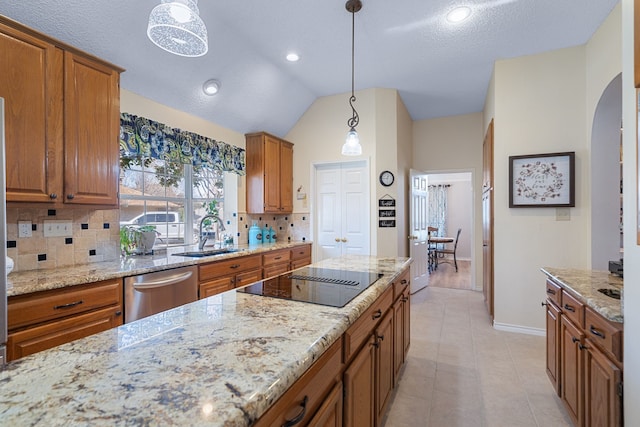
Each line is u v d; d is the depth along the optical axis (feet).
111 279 6.72
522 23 8.76
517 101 10.54
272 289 5.15
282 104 13.51
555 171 9.96
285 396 2.58
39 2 6.36
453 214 29.22
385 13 8.35
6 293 4.87
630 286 4.04
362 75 12.24
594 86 9.19
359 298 4.60
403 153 14.96
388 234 13.57
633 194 4.03
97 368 2.49
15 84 5.78
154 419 1.86
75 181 6.73
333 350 3.54
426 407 6.57
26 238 6.95
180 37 5.93
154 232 9.80
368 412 4.68
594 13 8.30
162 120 10.00
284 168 14.53
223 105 11.62
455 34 9.32
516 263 10.61
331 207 14.66
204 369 2.48
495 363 8.44
